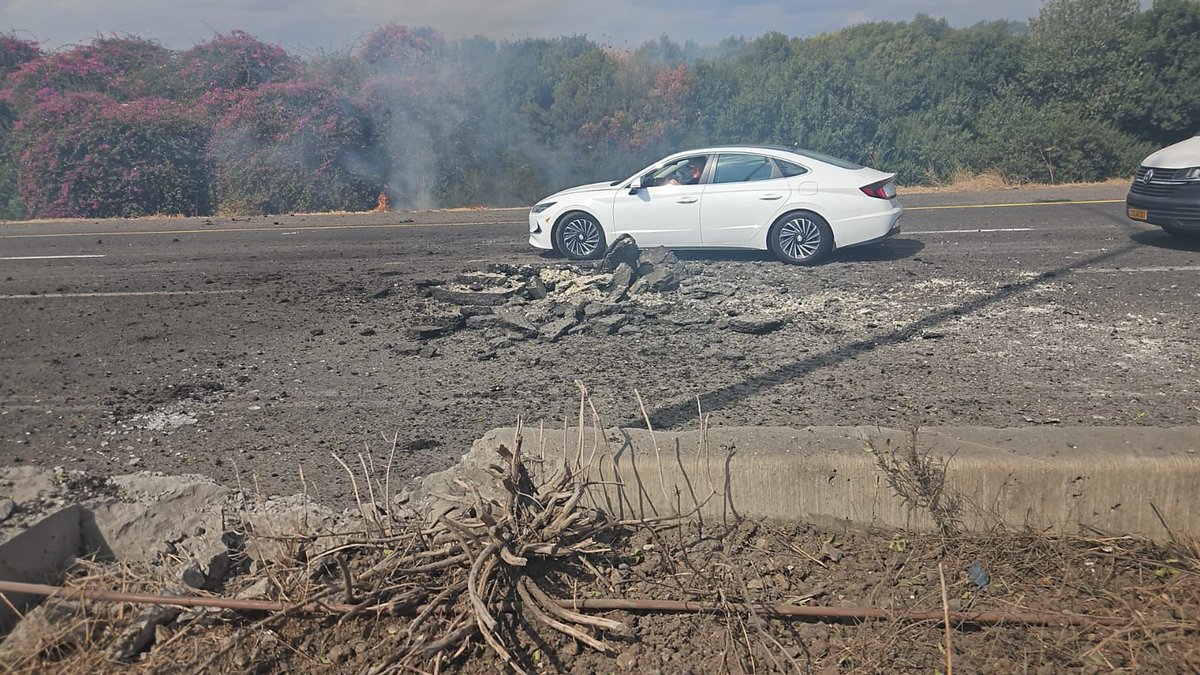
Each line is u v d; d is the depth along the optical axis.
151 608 3.55
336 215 19.61
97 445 5.44
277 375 6.86
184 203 25.33
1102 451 4.02
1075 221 14.11
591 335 7.77
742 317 8.00
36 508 3.96
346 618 3.56
